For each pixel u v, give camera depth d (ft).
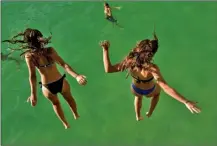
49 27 27.78
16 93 25.52
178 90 24.58
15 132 24.34
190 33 26.73
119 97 24.80
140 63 16.11
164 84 15.03
